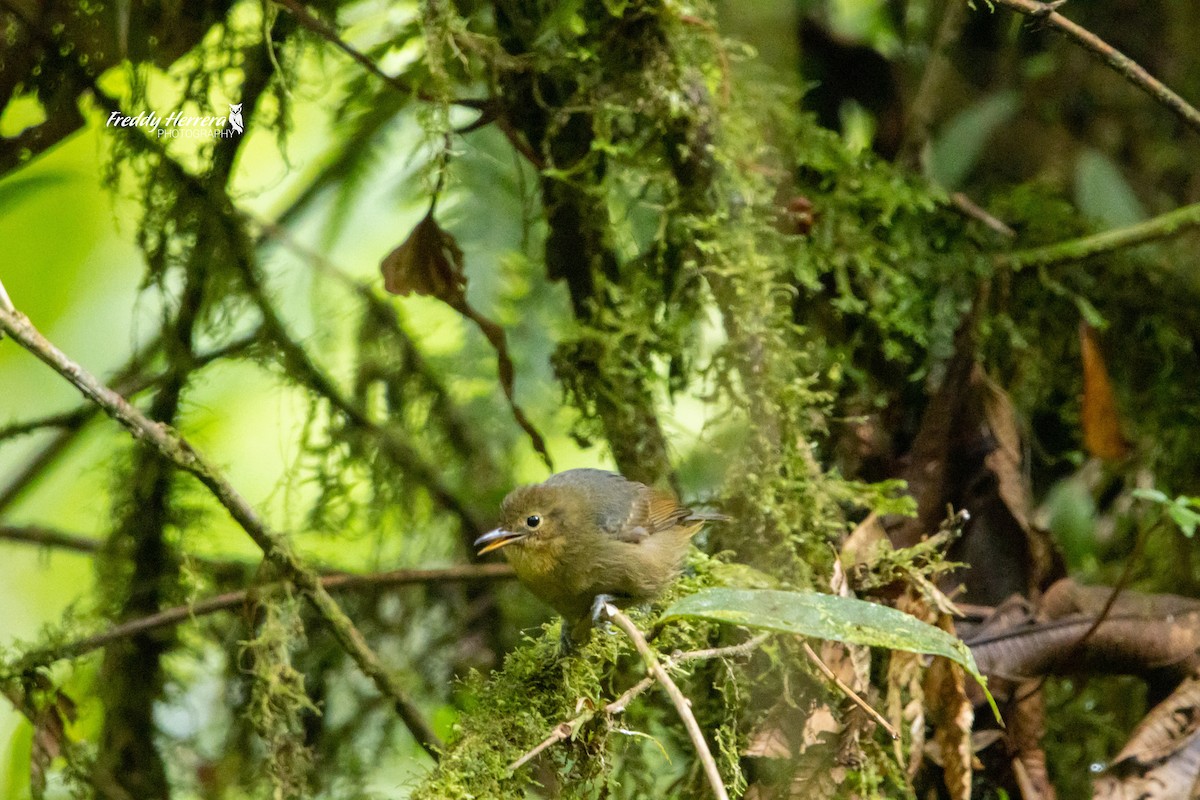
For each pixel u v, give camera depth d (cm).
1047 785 733
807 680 686
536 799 758
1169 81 1014
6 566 1207
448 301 778
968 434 805
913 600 703
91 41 762
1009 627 755
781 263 783
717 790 507
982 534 788
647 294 813
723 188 760
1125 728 862
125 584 905
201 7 781
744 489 750
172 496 909
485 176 1023
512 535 795
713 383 802
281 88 806
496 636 1015
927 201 855
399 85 765
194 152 832
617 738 770
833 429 830
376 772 990
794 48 838
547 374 1073
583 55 739
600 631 673
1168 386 926
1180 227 848
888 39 952
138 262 1140
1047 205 922
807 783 676
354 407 975
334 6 810
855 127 951
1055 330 912
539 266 1070
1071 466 932
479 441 1033
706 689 743
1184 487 930
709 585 702
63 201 1077
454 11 721
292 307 1084
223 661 946
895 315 838
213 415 1093
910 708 672
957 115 988
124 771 902
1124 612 757
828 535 741
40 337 635
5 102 764
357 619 993
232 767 939
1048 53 1018
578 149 800
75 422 957
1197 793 680
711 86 800
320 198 1062
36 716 782
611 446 839
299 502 1039
